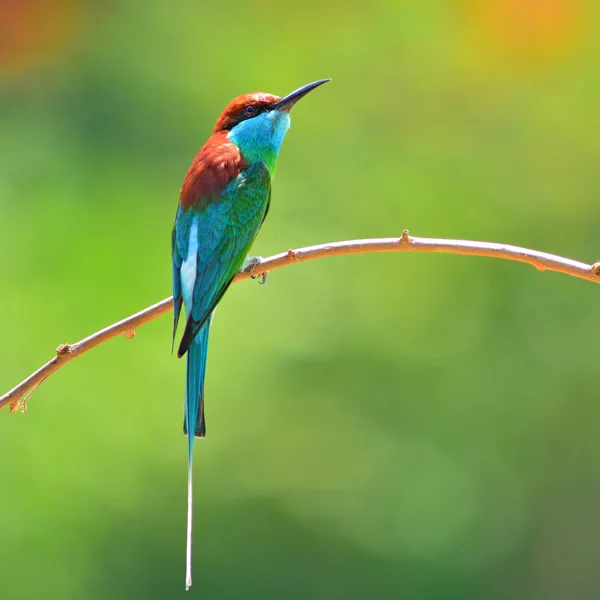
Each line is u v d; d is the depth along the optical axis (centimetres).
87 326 1373
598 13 1752
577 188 1709
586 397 1550
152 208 1619
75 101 1781
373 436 1434
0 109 1778
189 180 803
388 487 1423
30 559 1252
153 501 1305
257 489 1356
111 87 1773
